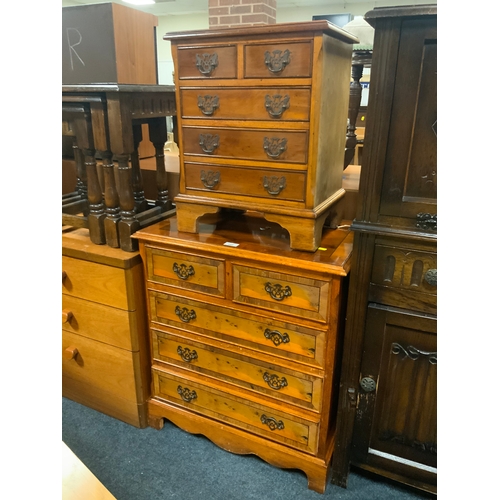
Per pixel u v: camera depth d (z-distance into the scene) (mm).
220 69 1246
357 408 1379
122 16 1853
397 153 1092
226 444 1617
